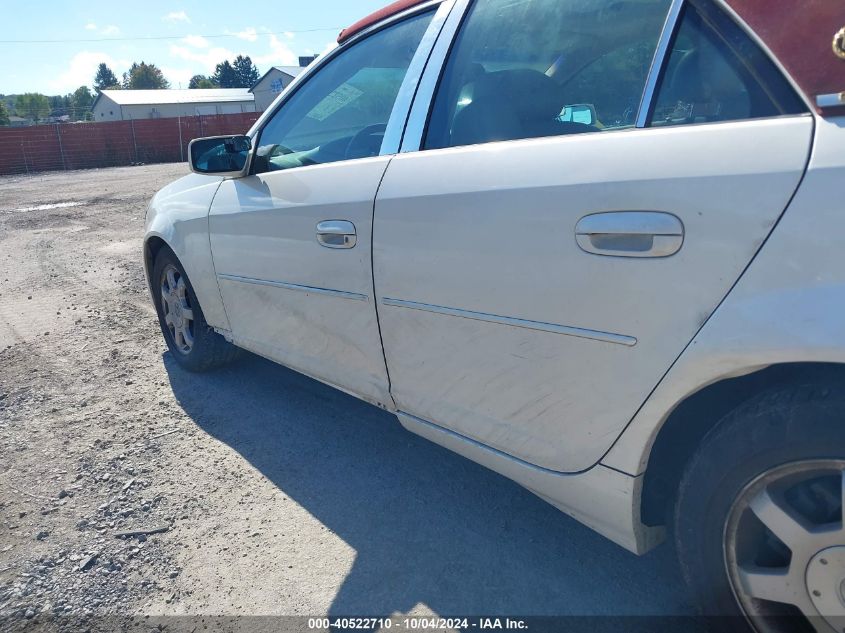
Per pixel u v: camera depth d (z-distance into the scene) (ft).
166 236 12.40
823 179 4.45
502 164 6.44
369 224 7.68
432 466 9.78
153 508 9.11
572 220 5.72
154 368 14.21
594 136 5.87
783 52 4.83
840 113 4.52
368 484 9.38
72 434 11.34
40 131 98.17
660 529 6.33
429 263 7.02
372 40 9.02
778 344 4.60
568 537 8.03
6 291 21.79
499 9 7.45
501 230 6.28
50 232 34.60
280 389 12.79
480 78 7.41
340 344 8.75
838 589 4.77
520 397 6.56
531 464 6.74
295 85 10.30
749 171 4.77
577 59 6.61
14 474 10.12
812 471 4.74
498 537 8.09
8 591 7.63
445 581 7.39
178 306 13.35
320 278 8.64
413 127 7.77
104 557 8.14
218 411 11.96
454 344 7.04
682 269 5.08
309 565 7.80
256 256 9.88
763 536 5.21
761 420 4.91
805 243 4.50
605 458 5.99
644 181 5.27
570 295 5.82
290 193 9.07
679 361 5.19
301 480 9.59
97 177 77.66
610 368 5.69
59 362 14.82
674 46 5.62
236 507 9.02
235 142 10.39
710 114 5.26
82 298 20.42
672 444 5.93
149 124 105.29
